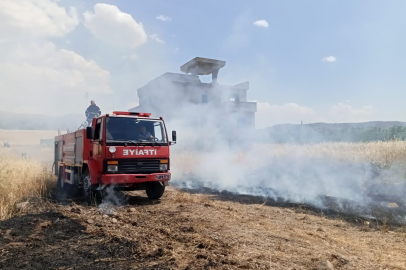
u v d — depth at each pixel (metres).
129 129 8.44
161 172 8.61
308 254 4.49
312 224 6.35
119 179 7.91
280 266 4.02
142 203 8.43
